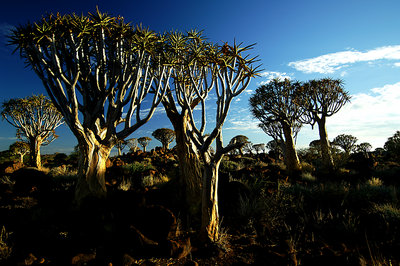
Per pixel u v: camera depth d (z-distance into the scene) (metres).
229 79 3.60
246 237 3.80
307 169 12.27
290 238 3.66
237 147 3.41
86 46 6.04
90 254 2.94
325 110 12.88
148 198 5.20
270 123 14.39
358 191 6.00
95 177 5.17
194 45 4.10
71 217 4.24
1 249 3.07
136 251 3.21
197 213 4.84
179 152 5.51
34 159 15.05
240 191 5.48
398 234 3.47
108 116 5.73
